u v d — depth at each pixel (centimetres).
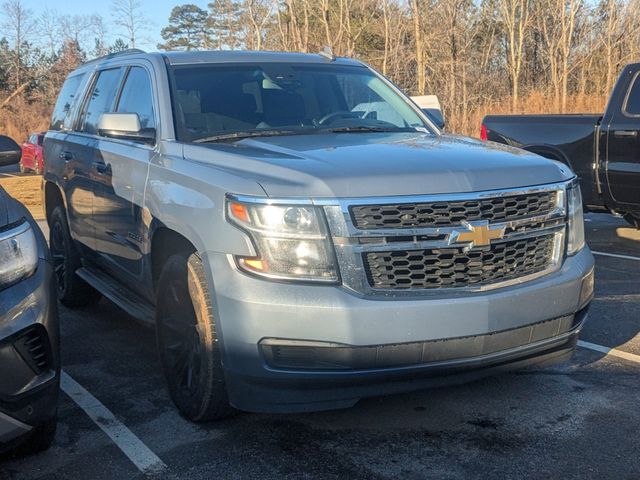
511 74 3712
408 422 410
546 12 3641
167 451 381
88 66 674
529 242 388
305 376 345
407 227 354
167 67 509
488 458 368
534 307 376
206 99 492
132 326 613
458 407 428
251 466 364
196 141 456
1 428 316
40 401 332
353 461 367
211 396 386
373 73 582
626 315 605
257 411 358
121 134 479
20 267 332
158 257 454
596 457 366
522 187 384
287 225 347
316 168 367
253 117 492
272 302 342
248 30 3744
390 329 343
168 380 432
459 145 437
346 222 346
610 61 3173
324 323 340
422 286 357
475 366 365
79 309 670
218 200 370
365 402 437
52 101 4906
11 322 319
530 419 411
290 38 3609
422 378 359
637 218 954
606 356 509
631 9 3300
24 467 368
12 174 2538
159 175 439
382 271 352
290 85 525
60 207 663
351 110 529
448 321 351
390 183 357
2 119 4509
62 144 650
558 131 940
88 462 372
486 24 3878
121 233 506
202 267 385
